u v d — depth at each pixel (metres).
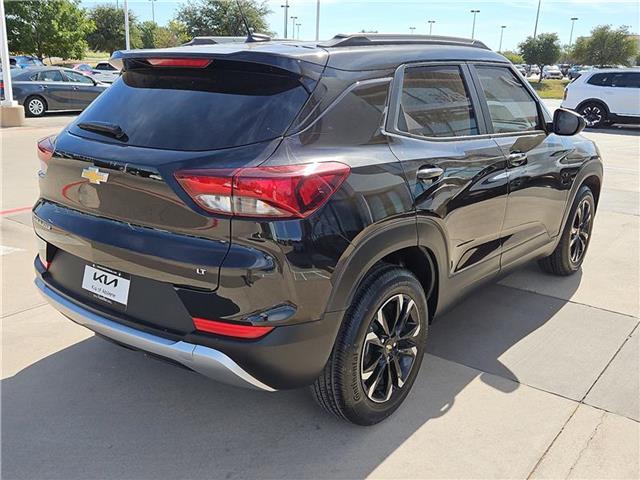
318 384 2.54
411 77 2.84
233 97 2.38
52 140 2.76
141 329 2.33
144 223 2.28
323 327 2.28
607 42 56.00
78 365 3.18
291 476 2.40
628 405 2.94
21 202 6.46
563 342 3.60
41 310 3.83
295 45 2.62
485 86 3.39
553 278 4.70
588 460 2.53
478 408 2.89
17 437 2.58
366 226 2.33
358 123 2.49
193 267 2.15
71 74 16.12
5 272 4.43
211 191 2.09
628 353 3.48
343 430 2.70
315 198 2.17
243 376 2.22
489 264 3.45
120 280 2.40
